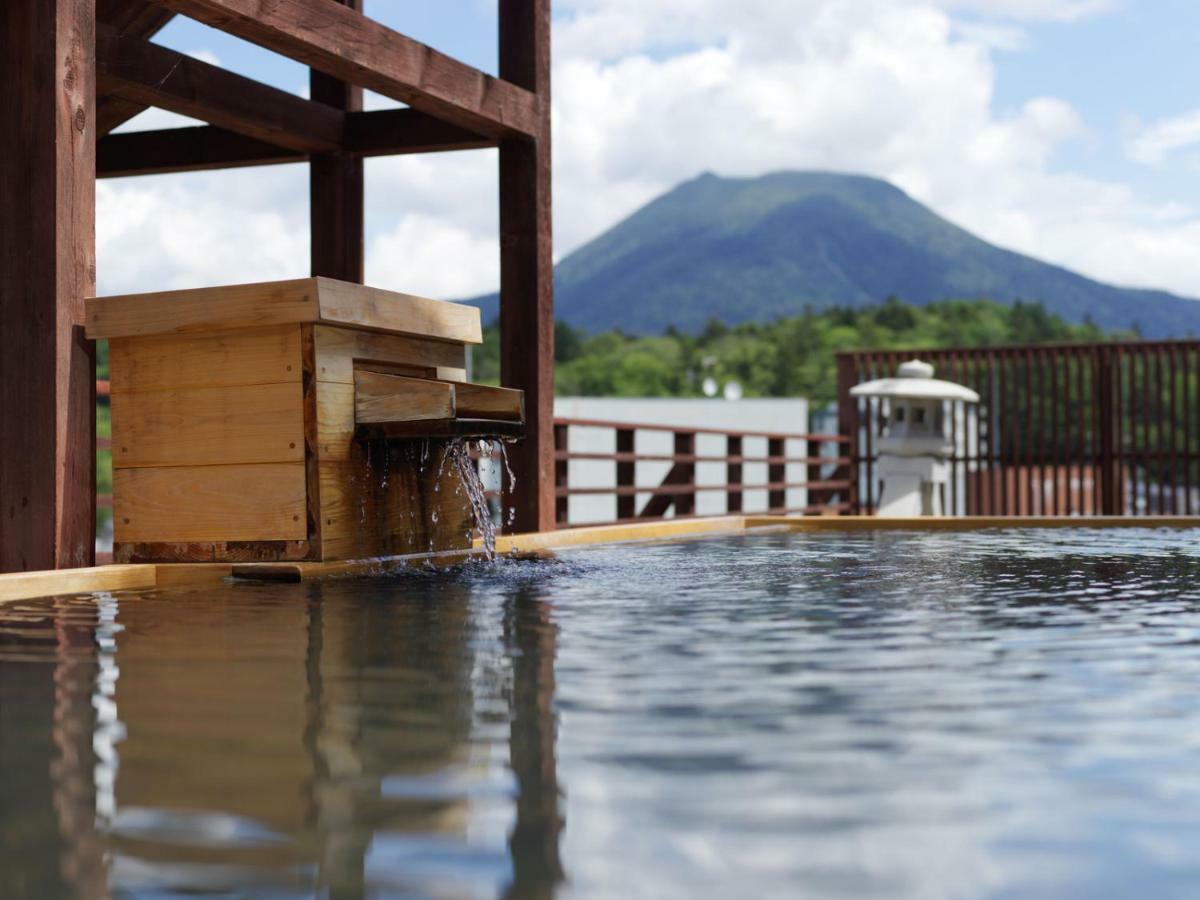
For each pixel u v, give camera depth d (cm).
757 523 643
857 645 181
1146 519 588
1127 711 131
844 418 1134
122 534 369
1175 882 79
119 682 156
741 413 2498
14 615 239
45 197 332
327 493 350
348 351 363
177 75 538
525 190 556
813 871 81
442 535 413
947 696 140
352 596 273
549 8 566
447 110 502
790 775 105
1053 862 83
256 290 346
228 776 107
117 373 368
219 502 357
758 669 160
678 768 108
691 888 79
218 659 176
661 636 194
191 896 79
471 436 370
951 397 952
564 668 162
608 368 10244
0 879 82
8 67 335
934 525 604
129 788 103
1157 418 1005
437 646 186
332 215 636
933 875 81
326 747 117
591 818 93
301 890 79
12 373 338
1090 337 12100
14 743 120
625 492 738
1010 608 229
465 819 93
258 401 353
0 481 340
